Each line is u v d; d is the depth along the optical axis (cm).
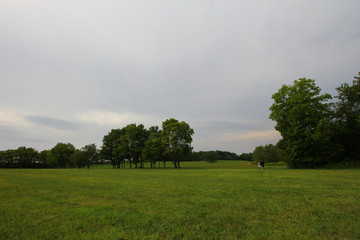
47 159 9206
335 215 710
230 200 961
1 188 1411
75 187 1452
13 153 10338
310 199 948
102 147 7725
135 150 7138
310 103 3641
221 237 545
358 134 3544
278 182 1551
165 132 6425
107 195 1135
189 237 551
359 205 832
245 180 1744
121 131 7944
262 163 3734
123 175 2600
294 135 3672
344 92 3691
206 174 2569
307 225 623
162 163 11869
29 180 1934
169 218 709
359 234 548
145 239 541
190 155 6444
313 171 2638
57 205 912
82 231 607
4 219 717
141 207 861
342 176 1881
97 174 2797
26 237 563
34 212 801
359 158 3544
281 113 3922
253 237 541
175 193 1164
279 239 528
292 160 3850
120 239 545
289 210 780
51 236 570
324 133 3409
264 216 718
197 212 777
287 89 3969
